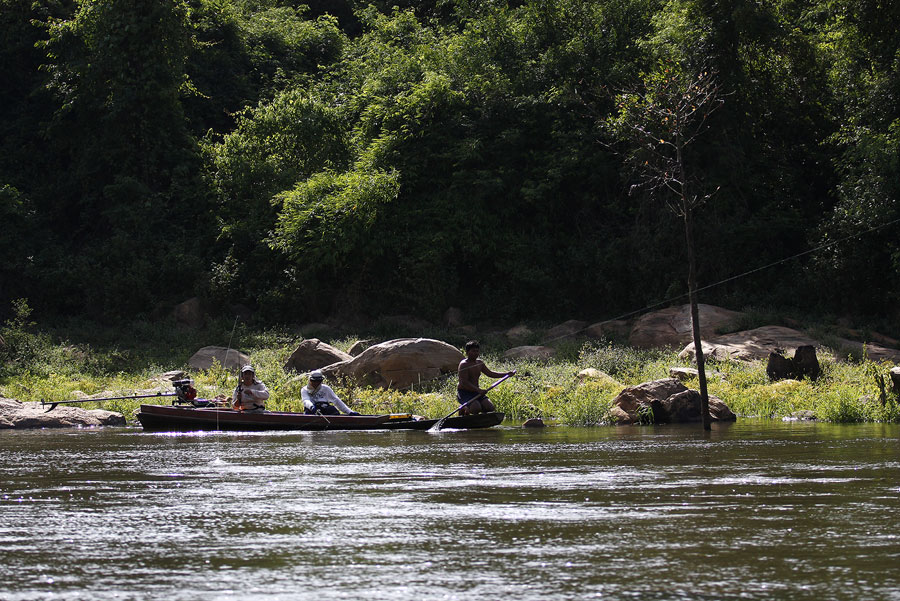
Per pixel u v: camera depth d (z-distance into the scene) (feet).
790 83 153.28
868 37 140.46
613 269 143.84
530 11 160.97
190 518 26.48
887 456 40.75
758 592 17.63
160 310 151.94
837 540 22.38
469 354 72.69
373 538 23.22
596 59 152.76
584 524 24.80
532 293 148.05
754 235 139.44
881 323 125.90
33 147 178.50
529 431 62.39
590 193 150.71
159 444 54.03
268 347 134.62
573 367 104.94
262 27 205.36
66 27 168.04
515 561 20.43
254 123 168.04
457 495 30.37
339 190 147.95
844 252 128.77
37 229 166.71
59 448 51.67
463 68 160.56
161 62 166.81
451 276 148.56
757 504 27.76
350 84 183.42
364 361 97.04
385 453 46.14
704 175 138.51
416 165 150.82
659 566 19.81
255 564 20.43
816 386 85.76
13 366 117.19
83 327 148.77
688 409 69.26
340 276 152.15
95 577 19.34
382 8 231.71
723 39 139.74
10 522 26.09
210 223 164.35
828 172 152.25
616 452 44.75
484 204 149.18
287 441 55.47
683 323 124.16
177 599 17.51
